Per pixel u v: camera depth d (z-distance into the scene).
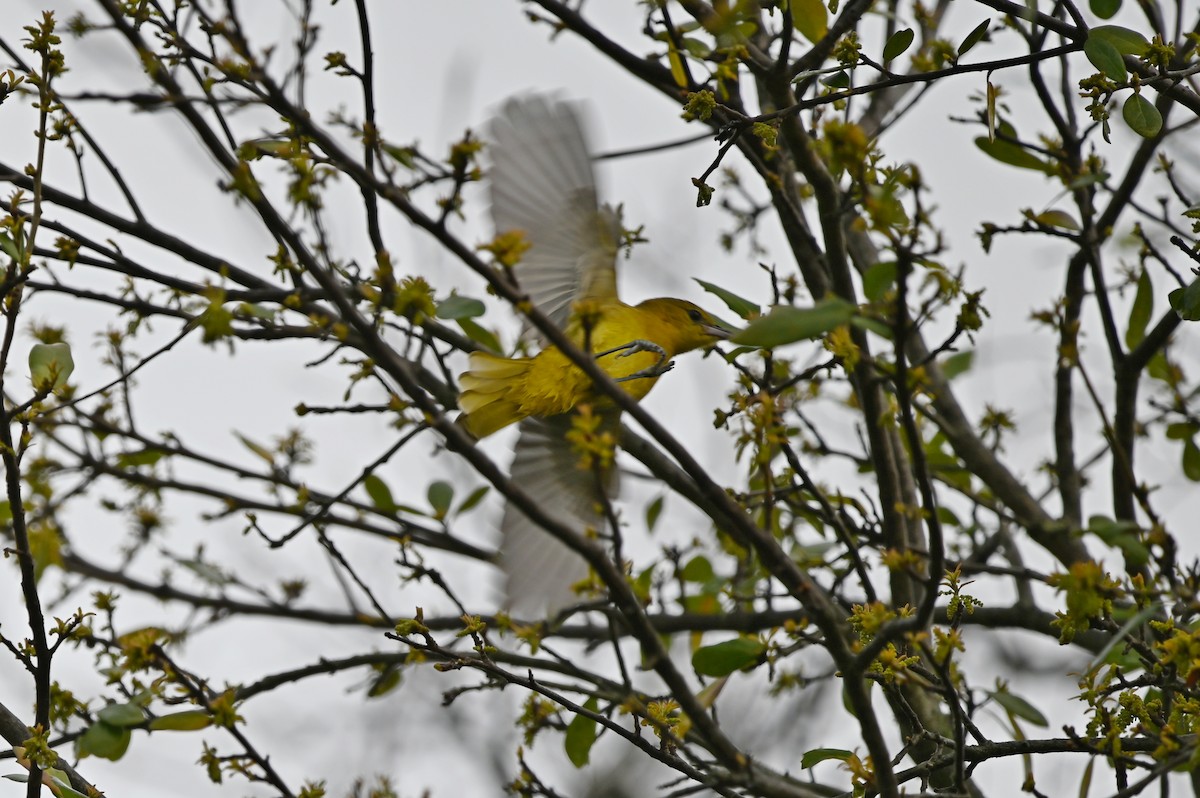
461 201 7.63
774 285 7.45
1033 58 6.64
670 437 4.98
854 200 5.17
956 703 5.41
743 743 10.66
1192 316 7.05
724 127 6.70
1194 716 5.71
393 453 7.48
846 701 7.88
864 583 7.32
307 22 7.05
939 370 9.96
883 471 8.08
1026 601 9.48
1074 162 8.60
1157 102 8.55
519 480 7.16
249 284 8.12
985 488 10.70
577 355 4.68
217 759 5.95
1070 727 6.03
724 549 10.34
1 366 5.95
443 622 10.96
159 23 6.56
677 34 7.65
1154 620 6.02
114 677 7.17
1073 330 8.32
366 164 6.27
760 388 7.04
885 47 6.84
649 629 5.19
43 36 6.30
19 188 7.53
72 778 6.44
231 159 4.75
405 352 7.03
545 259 7.48
